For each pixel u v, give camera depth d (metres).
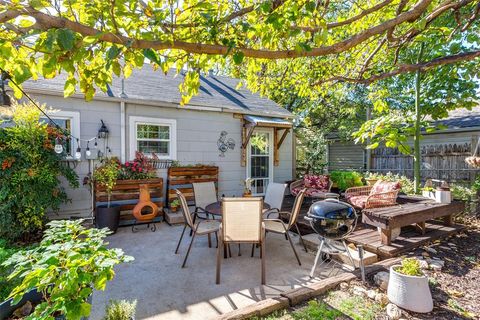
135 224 5.45
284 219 5.09
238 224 3.04
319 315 2.24
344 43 1.97
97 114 5.55
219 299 2.60
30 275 1.37
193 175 6.48
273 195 5.07
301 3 1.67
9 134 3.94
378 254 3.61
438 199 4.83
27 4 1.15
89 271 1.51
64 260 1.51
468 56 2.45
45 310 1.35
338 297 2.54
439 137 8.85
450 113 9.98
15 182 3.93
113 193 5.26
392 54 4.55
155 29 1.52
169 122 6.39
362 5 3.27
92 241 1.75
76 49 1.30
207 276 3.11
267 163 8.12
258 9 1.63
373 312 2.29
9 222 3.91
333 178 8.07
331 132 14.27
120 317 1.70
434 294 2.58
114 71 1.50
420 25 2.26
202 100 6.97
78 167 5.38
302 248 4.10
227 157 7.25
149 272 3.21
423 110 5.66
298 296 2.45
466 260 3.43
